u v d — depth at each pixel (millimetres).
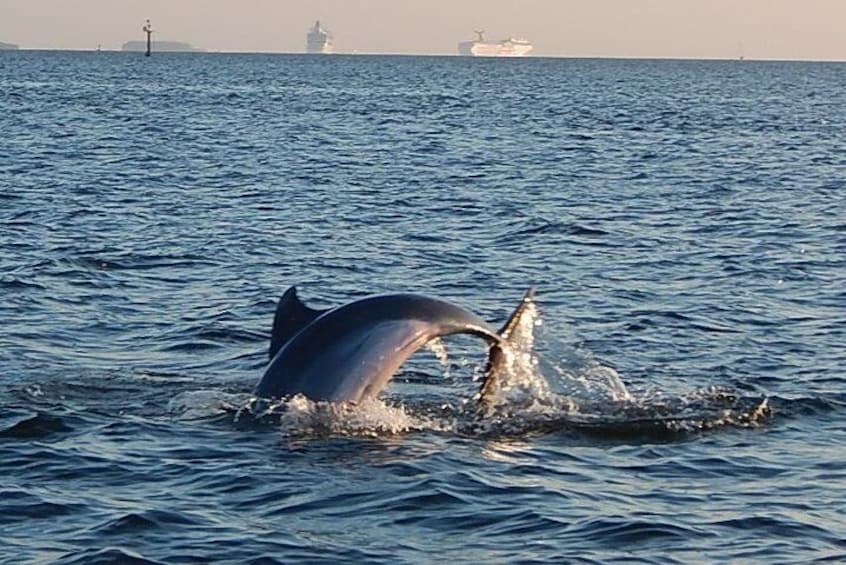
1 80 189500
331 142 88500
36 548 16312
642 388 24203
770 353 27516
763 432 21531
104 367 25422
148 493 18250
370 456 19703
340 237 43750
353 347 21062
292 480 18703
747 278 36875
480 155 79625
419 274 37156
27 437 20641
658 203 55344
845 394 23969
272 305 32000
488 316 31922
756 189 61375
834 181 65625
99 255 38312
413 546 16516
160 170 65625
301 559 16031
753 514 17781
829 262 39812
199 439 20516
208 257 38875
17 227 44156
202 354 26828
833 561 16250
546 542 16719
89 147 78688
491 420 21516
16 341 27469
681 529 17188
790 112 140000
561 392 23047
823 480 19234
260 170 67062
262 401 21484
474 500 18078
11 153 72750
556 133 101250
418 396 22859
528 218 49219
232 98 153250
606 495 18453
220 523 17172
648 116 128125
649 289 35062
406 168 69938
